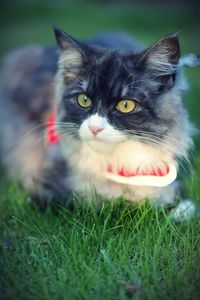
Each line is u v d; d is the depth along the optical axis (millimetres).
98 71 525
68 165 589
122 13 1756
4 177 759
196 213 564
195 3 1793
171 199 578
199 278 464
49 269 473
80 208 562
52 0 2080
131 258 497
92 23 1668
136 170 549
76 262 476
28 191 649
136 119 516
